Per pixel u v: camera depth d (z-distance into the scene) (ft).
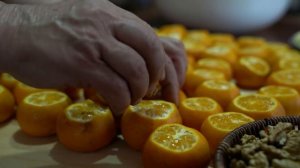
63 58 1.02
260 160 1.00
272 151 1.03
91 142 1.27
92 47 1.03
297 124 1.18
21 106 1.39
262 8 2.41
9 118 1.49
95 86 1.06
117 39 1.07
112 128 1.33
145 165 1.17
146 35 1.08
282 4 2.51
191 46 2.02
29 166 1.23
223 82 1.59
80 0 1.09
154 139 1.17
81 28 1.03
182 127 1.23
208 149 1.19
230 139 1.07
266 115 1.32
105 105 1.37
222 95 1.50
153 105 1.35
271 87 1.58
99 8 1.06
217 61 1.86
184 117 1.38
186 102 1.43
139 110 1.32
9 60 1.05
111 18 1.07
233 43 2.19
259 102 1.40
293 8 3.13
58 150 1.31
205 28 2.54
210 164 1.22
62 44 1.02
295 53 2.05
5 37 1.04
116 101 1.10
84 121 1.28
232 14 2.41
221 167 0.97
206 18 2.47
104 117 1.31
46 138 1.38
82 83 1.06
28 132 1.38
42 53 1.02
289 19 3.00
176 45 1.54
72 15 1.05
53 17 1.06
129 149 1.33
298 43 2.20
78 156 1.28
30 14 1.07
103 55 1.05
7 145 1.34
